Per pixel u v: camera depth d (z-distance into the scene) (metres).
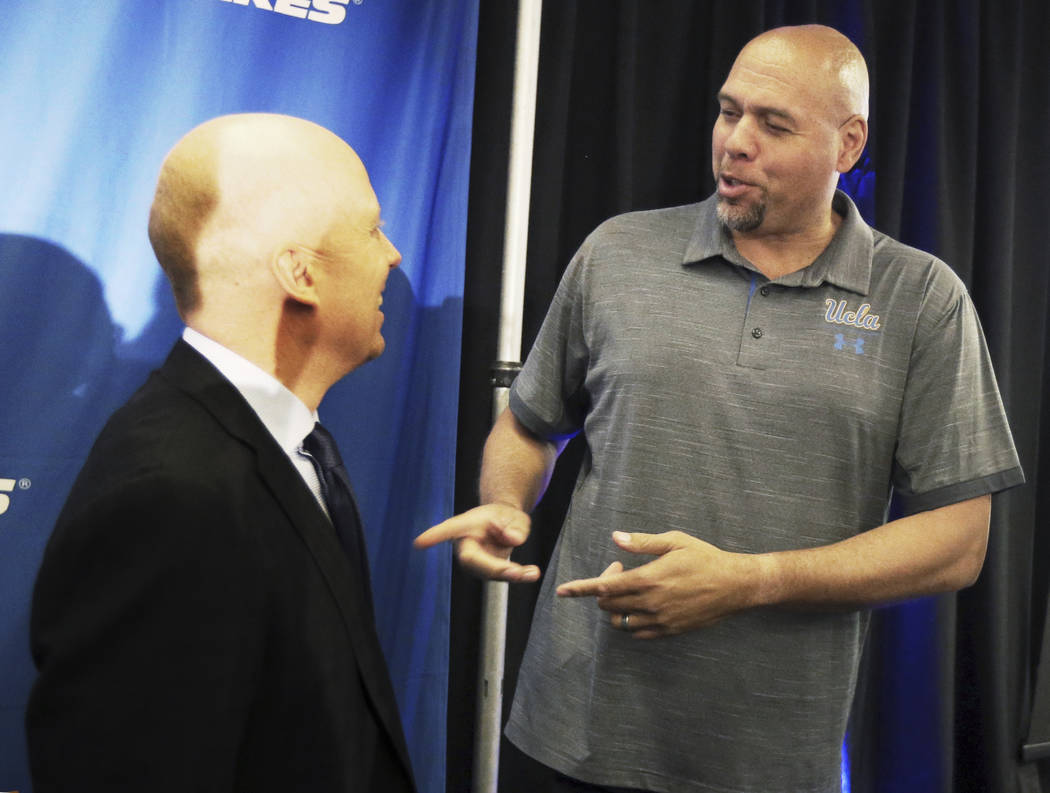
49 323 1.67
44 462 1.67
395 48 1.90
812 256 1.46
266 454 0.88
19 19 1.63
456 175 1.94
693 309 1.45
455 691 2.15
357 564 1.01
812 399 1.38
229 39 1.77
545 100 2.16
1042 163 2.77
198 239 0.93
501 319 1.95
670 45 2.33
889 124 2.50
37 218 1.65
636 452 1.44
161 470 0.79
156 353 1.74
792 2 2.45
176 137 1.74
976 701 2.64
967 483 1.39
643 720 1.42
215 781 0.76
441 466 1.94
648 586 1.24
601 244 1.57
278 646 0.84
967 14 2.62
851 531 1.41
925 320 1.41
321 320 0.96
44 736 0.74
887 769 2.58
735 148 1.38
